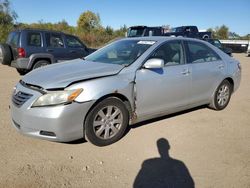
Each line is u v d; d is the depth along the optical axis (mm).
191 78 5188
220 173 3543
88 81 3928
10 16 32719
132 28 23172
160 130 4852
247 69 14727
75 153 3941
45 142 4234
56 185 3188
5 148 3998
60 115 3674
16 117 3936
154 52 4738
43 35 10195
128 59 4641
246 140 4562
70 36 11000
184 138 4570
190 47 5398
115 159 3822
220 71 5812
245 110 6250
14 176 3326
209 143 4410
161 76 4676
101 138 4141
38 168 3520
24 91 3916
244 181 3381
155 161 3805
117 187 3197
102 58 5039
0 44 10273
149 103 4602
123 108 4289
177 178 3414
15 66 10039
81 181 3283
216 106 5977
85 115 3896
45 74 4184
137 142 4359
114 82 4113
